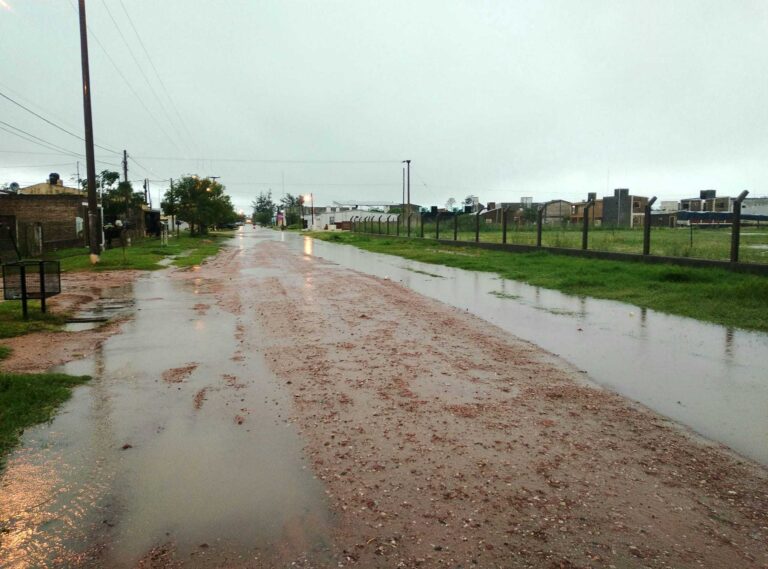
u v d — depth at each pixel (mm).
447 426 4617
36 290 10070
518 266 18391
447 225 54219
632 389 5594
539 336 8086
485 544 2990
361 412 4945
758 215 47500
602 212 71688
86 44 19953
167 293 12961
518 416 4848
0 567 2820
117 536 3068
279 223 137875
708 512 3301
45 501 3434
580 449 4168
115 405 5129
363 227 64562
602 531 3104
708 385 5703
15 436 4379
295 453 4105
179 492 3535
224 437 4398
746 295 10484
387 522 3201
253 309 10617
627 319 9320
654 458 4020
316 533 3096
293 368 6375
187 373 6191
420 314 9969
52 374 5957
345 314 10000
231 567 2805
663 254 18766
